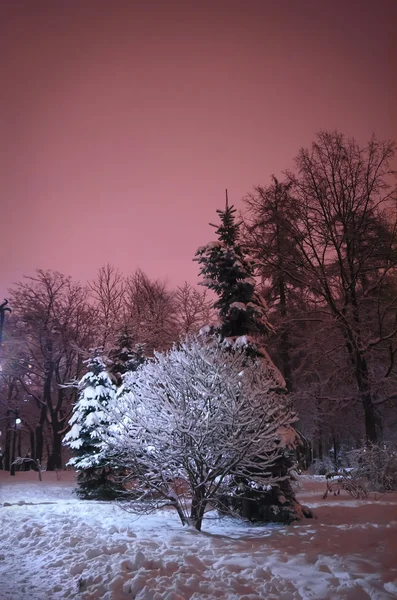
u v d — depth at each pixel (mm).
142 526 9969
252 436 9258
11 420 38375
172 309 34562
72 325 35938
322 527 9406
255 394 9500
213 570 6508
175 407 9594
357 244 24500
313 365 24625
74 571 6742
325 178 24797
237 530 9930
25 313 35281
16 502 15609
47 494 18750
